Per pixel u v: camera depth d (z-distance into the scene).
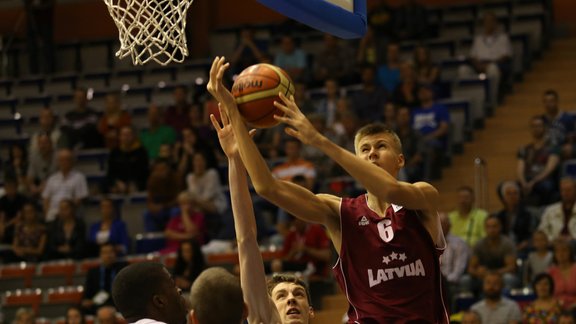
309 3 5.98
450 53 22.38
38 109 24.19
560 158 16.88
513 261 14.34
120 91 23.58
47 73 26.09
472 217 15.67
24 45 27.19
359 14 6.58
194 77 24.58
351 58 21.81
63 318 16.08
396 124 18.52
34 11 26.17
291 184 5.79
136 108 22.25
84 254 17.34
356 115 19.31
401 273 5.68
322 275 15.24
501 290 13.23
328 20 6.14
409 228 5.72
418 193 5.48
